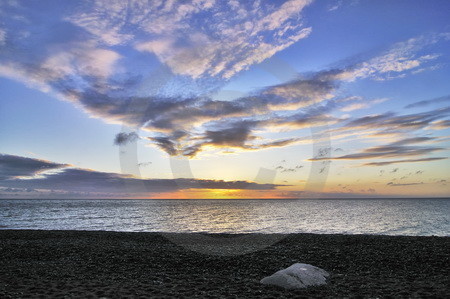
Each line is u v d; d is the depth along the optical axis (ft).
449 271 34.78
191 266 39.68
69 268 38.86
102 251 50.88
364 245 54.29
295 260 42.14
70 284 29.91
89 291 26.86
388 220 153.07
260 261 41.63
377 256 43.45
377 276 33.22
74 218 177.88
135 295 25.45
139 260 43.37
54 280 32.14
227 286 29.07
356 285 28.94
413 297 24.38
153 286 29.17
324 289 27.50
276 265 39.47
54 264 41.52
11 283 30.42
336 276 32.91
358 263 39.78
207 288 28.19
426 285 28.50
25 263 42.42
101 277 33.71
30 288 27.86
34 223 143.33
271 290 27.35
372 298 24.43
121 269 38.14
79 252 50.21
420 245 52.06
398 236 66.49
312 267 32.60
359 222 141.08
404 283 29.58
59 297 24.68
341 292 26.40
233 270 37.29
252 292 26.50
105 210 287.89
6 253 50.01
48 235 76.69
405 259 41.16
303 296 25.16
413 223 136.46
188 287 28.81
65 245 58.23
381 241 58.49
